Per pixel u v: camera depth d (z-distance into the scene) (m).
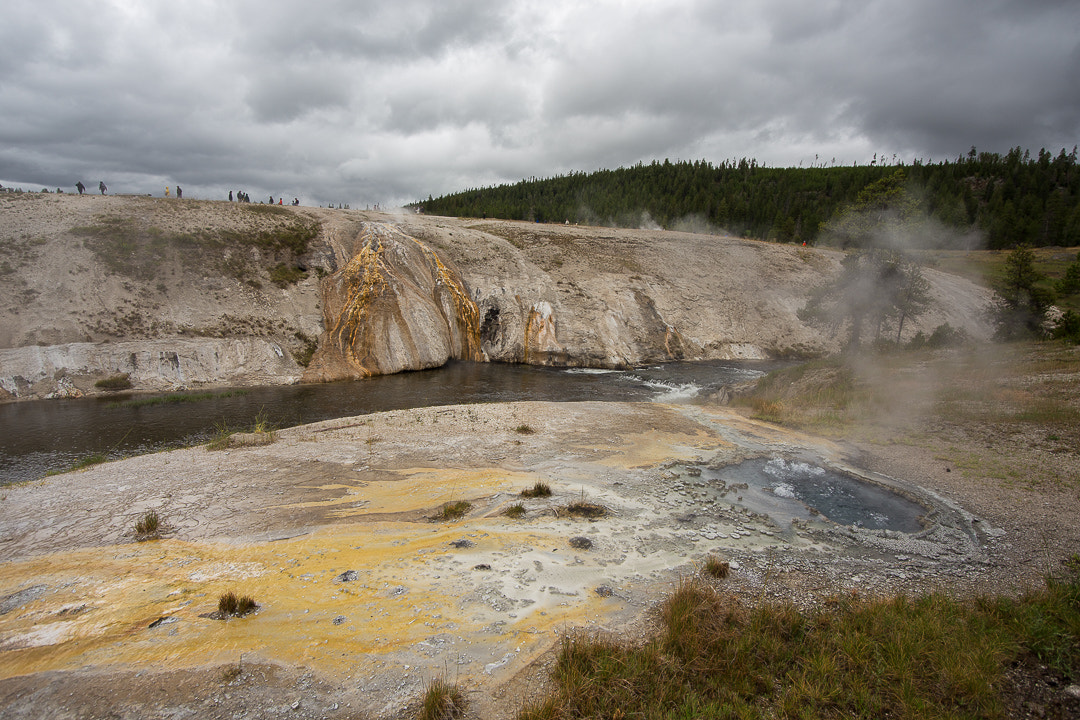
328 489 10.46
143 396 22.19
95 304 24.94
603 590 6.80
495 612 6.21
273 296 29.14
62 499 9.84
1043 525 8.98
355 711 4.57
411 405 21.33
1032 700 4.85
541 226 48.56
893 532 8.98
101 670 5.05
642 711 4.70
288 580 6.86
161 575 6.97
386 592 6.59
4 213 28.36
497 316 34.78
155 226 29.94
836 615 6.32
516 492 10.37
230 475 11.28
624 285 38.81
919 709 4.68
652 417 17.97
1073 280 26.88
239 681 4.93
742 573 7.41
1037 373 17.84
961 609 6.28
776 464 12.92
